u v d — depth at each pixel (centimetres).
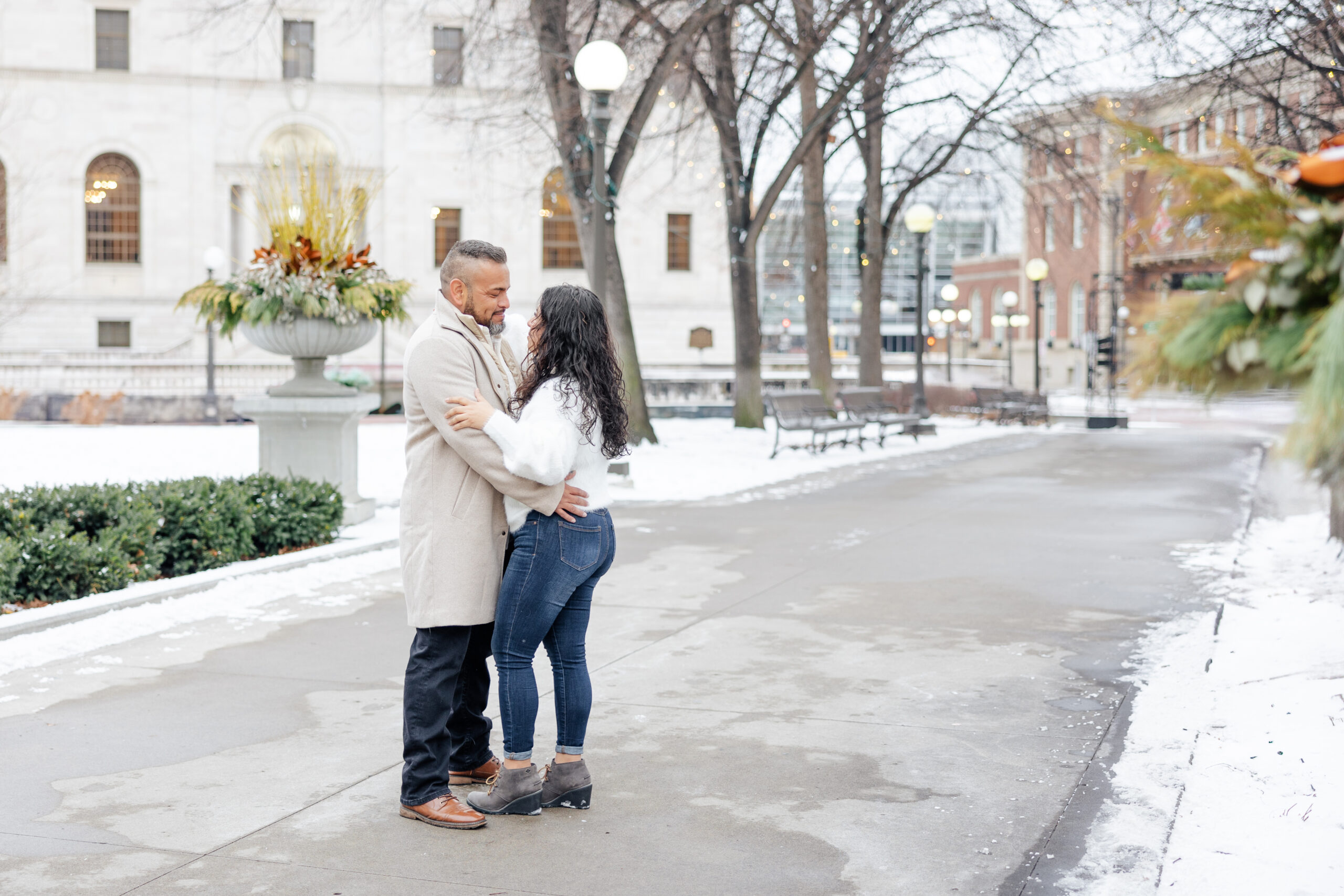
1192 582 862
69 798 439
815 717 543
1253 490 1468
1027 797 439
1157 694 566
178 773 468
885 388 3056
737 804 436
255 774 468
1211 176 245
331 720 538
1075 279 5506
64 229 4306
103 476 1495
